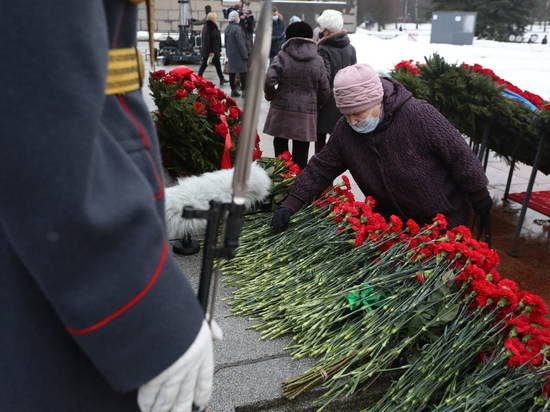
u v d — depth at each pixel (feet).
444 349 7.23
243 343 8.02
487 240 9.59
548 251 13.53
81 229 2.34
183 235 10.39
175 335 2.71
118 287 2.51
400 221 8.98
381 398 7.30
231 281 9.77
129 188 2.64
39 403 2.77
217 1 81.71
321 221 10.21
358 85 8.84
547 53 68.13
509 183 16.88
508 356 6.62
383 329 7.43
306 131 16.51
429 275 7.90
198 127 12.61
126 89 2.92
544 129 12.67
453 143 9.09
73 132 2.28
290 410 7.06
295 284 9.06
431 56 15.49
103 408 2.98
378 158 9.52
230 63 32.76
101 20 2.47
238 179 3.10
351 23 88.48
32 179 2.26
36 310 2.70
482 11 121.90
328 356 7.50
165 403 2.79
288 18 86.58
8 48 2.24
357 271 9.03
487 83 13.07
